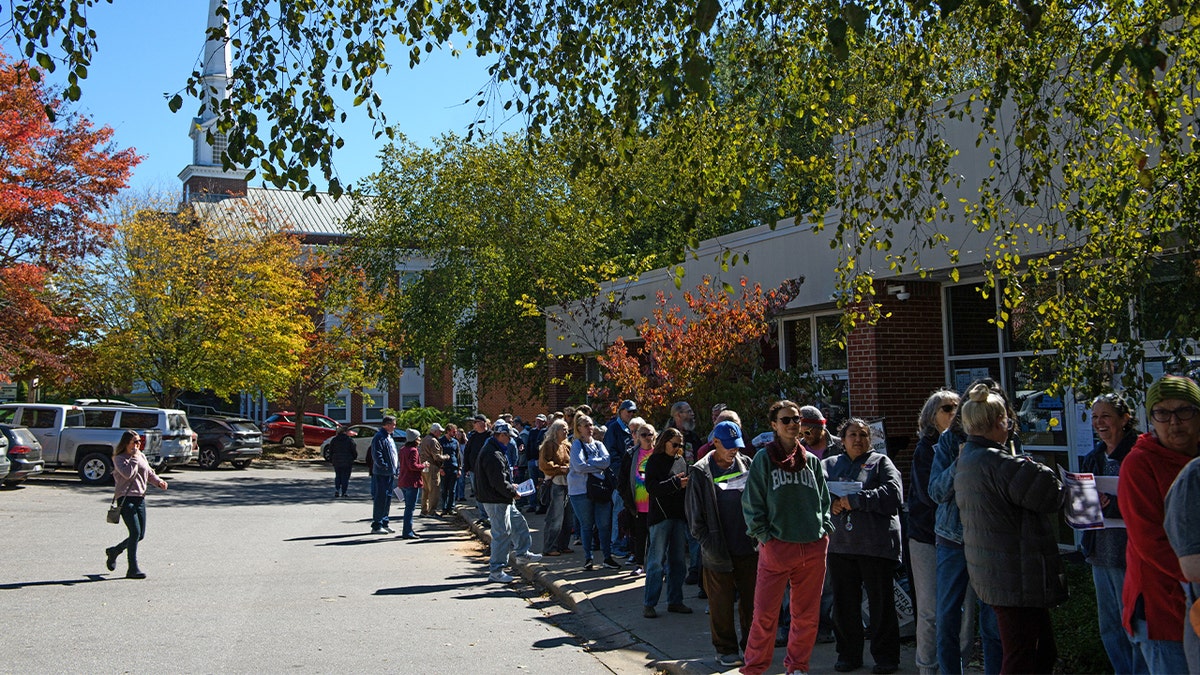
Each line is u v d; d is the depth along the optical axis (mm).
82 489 23734
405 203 28984
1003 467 5070
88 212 25281
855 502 6750
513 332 27953
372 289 30469
